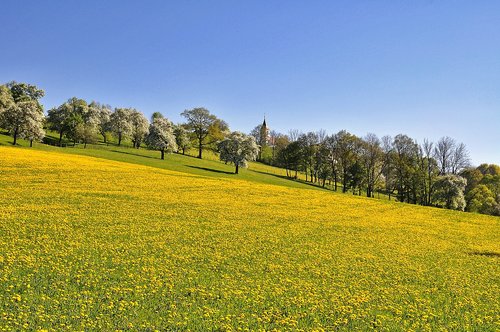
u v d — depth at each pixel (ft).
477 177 354.33
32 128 315.78
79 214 104.22
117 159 293.84
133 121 453.58
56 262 63.10
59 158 211.20
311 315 50.67
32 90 489.67
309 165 405.80
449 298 63.10
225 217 120.88
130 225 98.12
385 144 344.90
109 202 124.67
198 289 56.59
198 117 431.02
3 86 442.09
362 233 117.19
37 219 93.45
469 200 314.35
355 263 81.41
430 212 181.78
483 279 77.30
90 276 57.77
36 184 140.15
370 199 206.28
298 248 91.04
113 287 53.98
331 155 370.12
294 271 71.92
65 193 130.21
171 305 48.67
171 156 386.11
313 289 61.93
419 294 64.03
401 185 325.21
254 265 73.92
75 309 44.83
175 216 114.73
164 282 59.31
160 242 84.33
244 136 341.21
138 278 59.26
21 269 57.47
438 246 108.27
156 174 198.80
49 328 38.93
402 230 128.98
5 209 100.37
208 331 42.57
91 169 185.78
